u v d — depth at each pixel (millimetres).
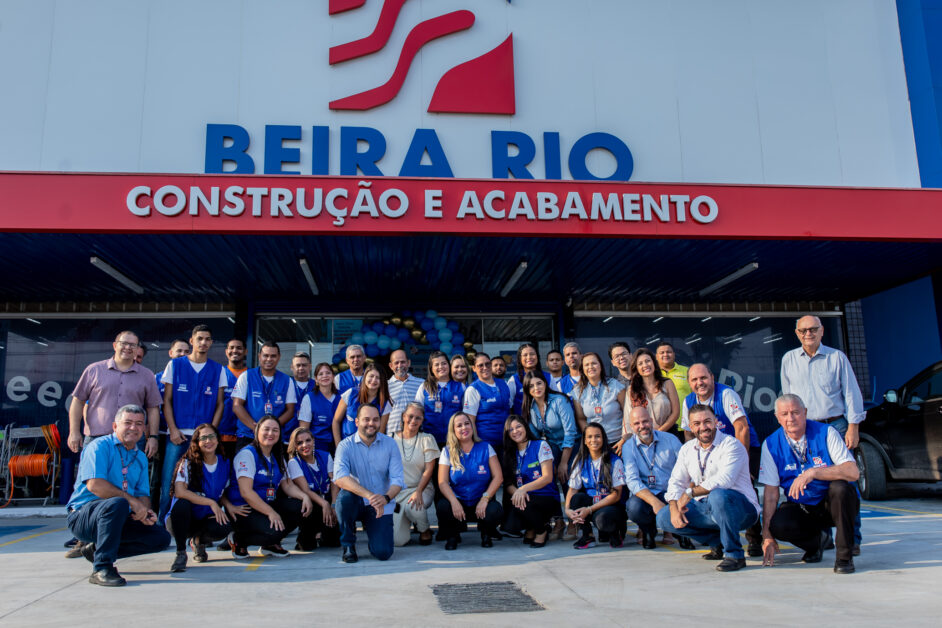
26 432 9305
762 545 4402
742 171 8914
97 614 3113
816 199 7527
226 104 8297
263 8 8562
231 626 2881
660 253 8047
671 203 7281
